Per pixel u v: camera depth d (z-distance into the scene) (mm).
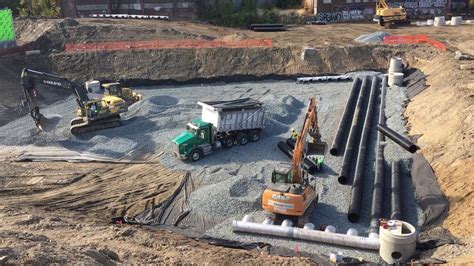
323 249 16703
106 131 29141
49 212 19203
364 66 42344
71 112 33625
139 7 60125
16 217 17078
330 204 19844
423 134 25062
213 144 25578
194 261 14273
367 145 25031
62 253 11227
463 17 63812
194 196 20922
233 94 37031
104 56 43094
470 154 19891
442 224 17328
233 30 54312
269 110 30969
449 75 31250
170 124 29703
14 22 50594
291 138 26062
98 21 52062
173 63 42969
